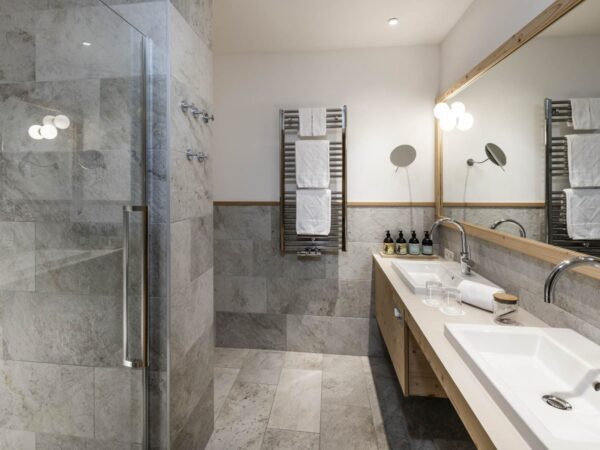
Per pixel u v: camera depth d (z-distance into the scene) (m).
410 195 2.74
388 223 2.76
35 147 1.33
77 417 1.39
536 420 0.74
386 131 2.73
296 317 2.87
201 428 1.71
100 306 1.36
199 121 1.65
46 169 1.33
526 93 1.50
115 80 1.33
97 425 1.38
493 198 1.81
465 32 2.20
